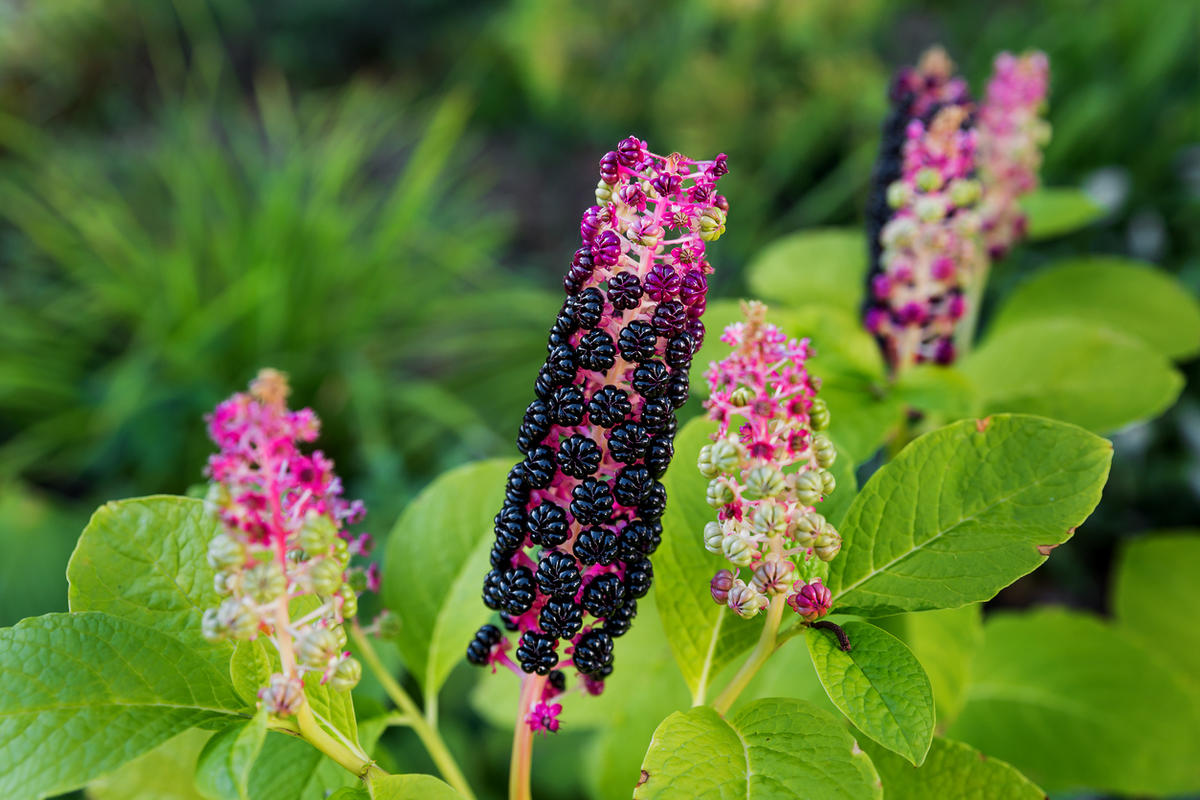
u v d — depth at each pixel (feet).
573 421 1.45
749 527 1.45
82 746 1.41
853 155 6.08
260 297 5.08
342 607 1.47
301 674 1.41
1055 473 1.50
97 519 1.53
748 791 1.42
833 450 1.46
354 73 9.32
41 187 6.60
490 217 7.27
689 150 6.45
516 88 8.55
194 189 6.15
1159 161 5.12
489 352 5.87
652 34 7.55
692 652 1.62
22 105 8.52
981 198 2.36
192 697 1.47
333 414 5.24
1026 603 4.33
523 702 1.55
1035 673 2.62
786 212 6.57
